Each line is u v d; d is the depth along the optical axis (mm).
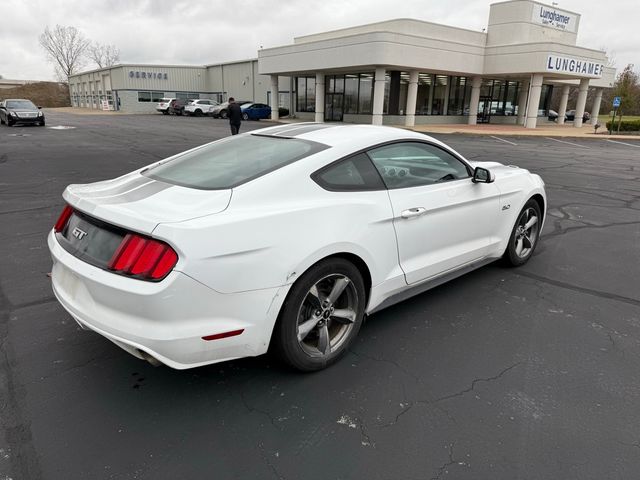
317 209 2678
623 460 2189
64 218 2850
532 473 2111
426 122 32438
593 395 2688
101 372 2832
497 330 3430
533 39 31656
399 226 3139
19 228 5852
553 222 6691
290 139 3197
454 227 3641
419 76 31391
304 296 2648
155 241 2229
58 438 2287
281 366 2869
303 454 2221
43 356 2992
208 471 2111
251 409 2529
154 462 2156
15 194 7844
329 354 2891
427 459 2195
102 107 60125
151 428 2373
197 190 2611
